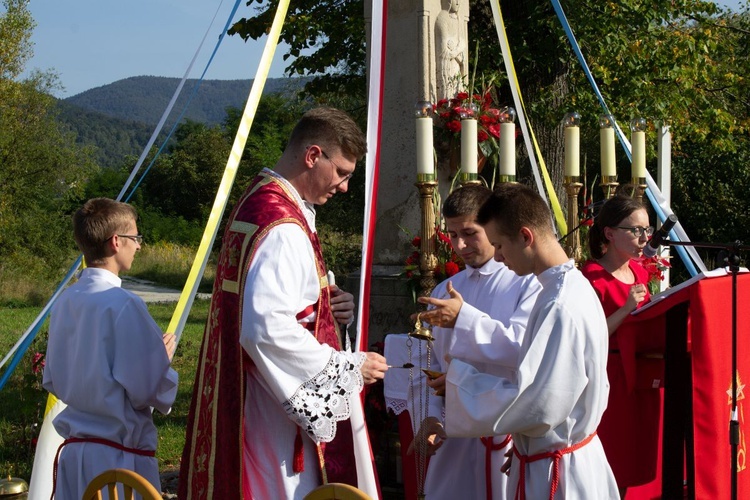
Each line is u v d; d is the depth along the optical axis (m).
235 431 2.62
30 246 21.67
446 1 5.24
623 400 3.58
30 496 3.58
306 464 2.73
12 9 20.59
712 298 3.14
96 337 3.05
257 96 3.36
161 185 41.25
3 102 20.97
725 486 3.22
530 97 10.55
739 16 16.45
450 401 2.64
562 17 5.89
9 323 14.68
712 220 16.19
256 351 2.54
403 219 5.12
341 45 12.02
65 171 22.66
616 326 3.44
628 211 3.70
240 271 2.64
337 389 2.61
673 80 11.85
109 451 3.05
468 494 3.46
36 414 5.89
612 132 4.73
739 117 15.59
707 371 3.15
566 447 2.53
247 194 2.79
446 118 4.97
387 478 4.48
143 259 27.78
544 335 2.46
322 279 2.79
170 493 5.14
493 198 2.67
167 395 3.17
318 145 2.77
